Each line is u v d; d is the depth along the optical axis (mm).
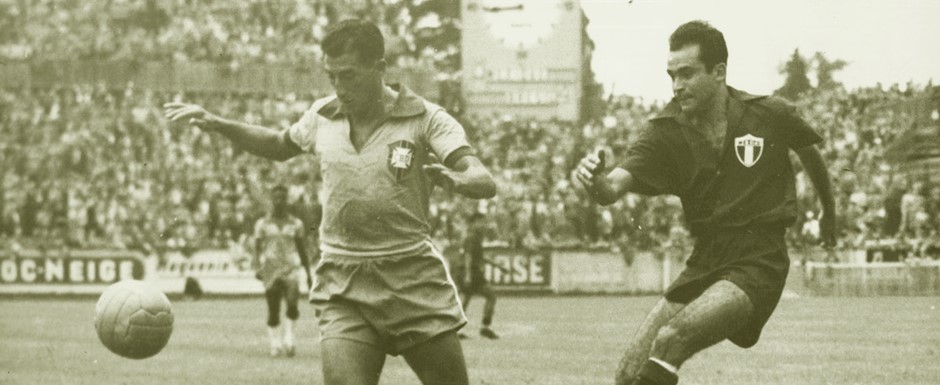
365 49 5004
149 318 5559
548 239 30188
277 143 5469
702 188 5605
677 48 5594
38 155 35031
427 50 35594
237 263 30297
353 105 5098
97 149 35125
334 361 5098
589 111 34406
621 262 29844
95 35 37844
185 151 34656
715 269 5523
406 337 5168
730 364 12648
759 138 5562
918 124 31281
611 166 31141
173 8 38781
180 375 12070
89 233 32844
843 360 13094
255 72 37594
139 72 37250
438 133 5109
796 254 28562
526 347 14930
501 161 33031
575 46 34438
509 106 34594
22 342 16047
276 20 38906
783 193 5582
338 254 5219
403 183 5141
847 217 29703
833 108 31703
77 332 17875
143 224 32406
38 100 36594
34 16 38125
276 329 14234
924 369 12180
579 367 12508
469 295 16625
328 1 38781
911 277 28469
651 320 5637
